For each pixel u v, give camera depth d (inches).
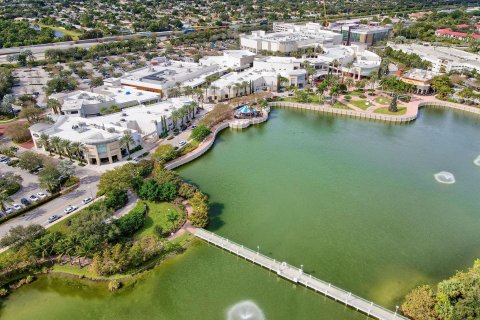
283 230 5315.0
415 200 6092.5
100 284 4365.2
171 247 4859.7
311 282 4293.8
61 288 4338.1
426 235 5246.1
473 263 4724.4
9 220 5300.2
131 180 5940.0
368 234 5255.9
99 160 6835.6
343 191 6328.7
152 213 5487.2
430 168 7155.5
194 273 4525.1
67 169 6205.7
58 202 5743.1
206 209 5349.4
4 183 5753.0
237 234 5206.7
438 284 3993.6
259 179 6678.2
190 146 7608.3
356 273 4539.9
